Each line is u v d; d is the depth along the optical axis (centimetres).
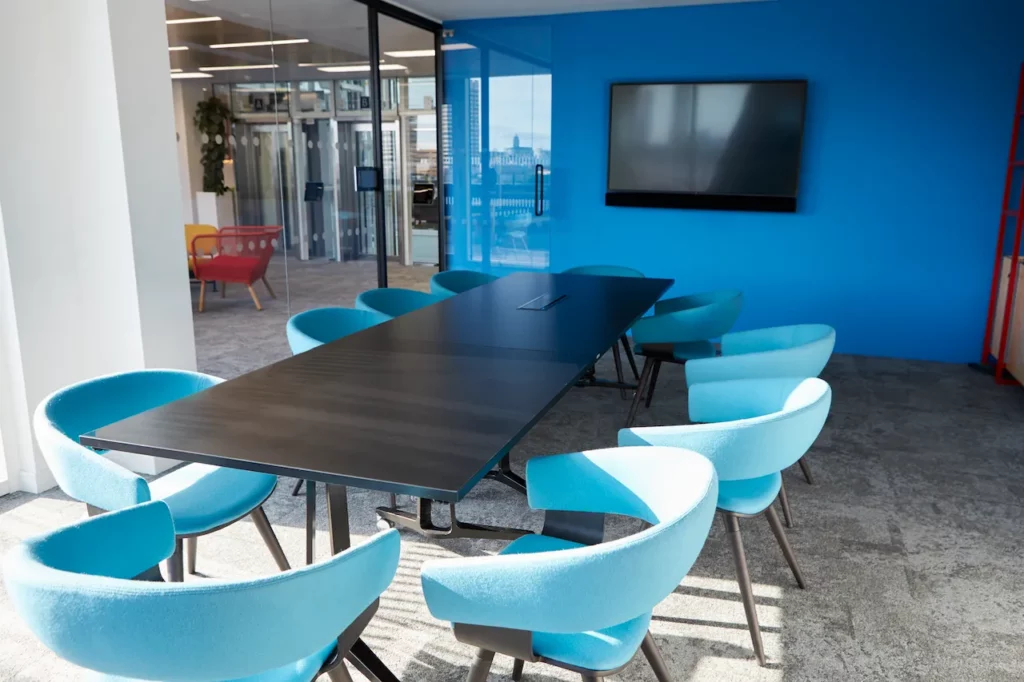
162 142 368
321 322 355
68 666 233
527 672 228
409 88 675
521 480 360
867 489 361
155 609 124
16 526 323
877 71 597
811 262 644
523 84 698
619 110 665
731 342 345
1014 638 244
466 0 625
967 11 567
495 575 145
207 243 461
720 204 652
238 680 152
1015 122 548
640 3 632
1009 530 319
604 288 448
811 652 238
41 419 215
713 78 641
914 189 605
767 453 213
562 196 707
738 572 233
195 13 436
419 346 299
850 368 594
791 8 609
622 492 195
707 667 231
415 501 351
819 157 625
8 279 336
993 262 594
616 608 145
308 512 263
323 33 554
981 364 596
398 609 263
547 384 244
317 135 555
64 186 358
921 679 225
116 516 162
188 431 201
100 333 373
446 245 761
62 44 346
